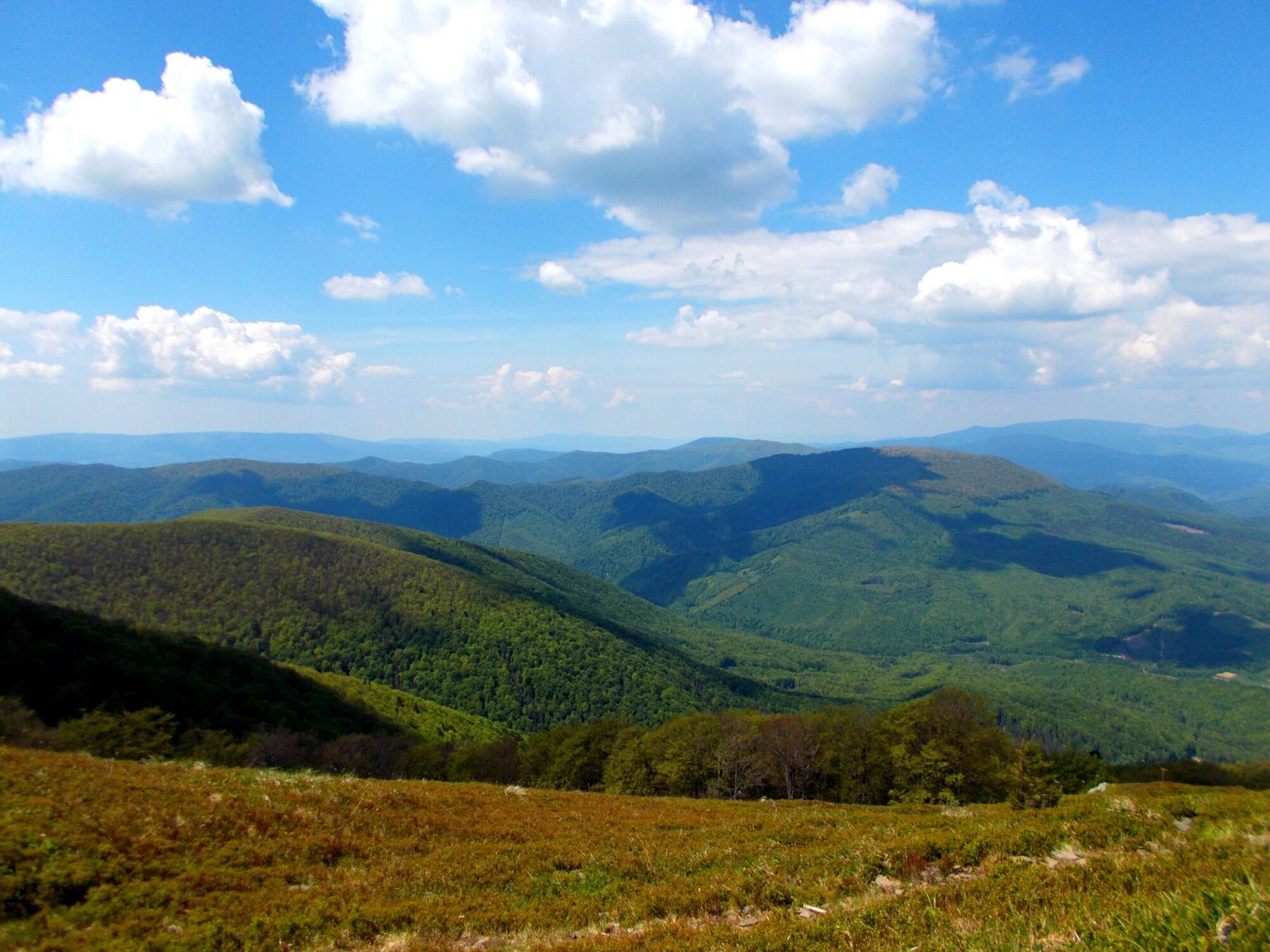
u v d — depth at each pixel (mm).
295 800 19328
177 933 10828
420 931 12070
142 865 13102
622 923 12250
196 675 79188
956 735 49844
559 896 14805
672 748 58688
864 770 55750
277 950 10906
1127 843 12086
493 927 12477
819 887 12711
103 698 62938
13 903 10852
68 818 14094
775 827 23234
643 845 20078
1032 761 32406
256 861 14984
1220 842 9883
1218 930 6160
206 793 17922
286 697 90062
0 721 41625
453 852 17766
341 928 11898
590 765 66188
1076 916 7457
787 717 63531
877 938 8297
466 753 68375
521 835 20984
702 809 31875
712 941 9398
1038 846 12836
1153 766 65312
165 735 45812
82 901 11516
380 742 71125
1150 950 6082
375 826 19156
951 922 8219
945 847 13594
